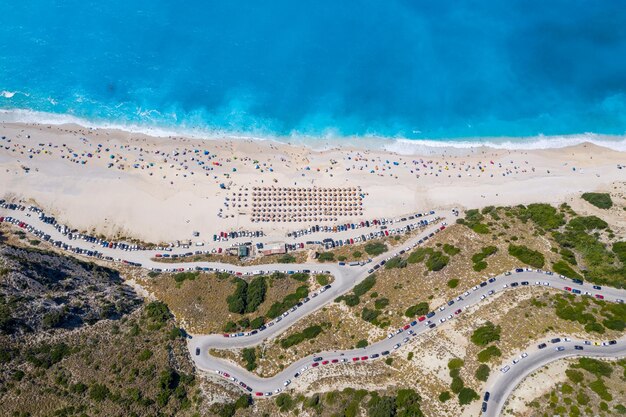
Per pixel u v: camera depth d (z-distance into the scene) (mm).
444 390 108312
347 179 158125
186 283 139250
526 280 126688
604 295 125062
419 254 138250
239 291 136750
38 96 164875
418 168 161750
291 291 137625
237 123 165500
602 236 141125
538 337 112312
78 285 132000
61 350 114500
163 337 127062
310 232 150500
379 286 134125
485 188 158250
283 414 113750
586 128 168750
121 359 118500
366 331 124750
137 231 149125
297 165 160250
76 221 149000
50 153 156750
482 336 113438
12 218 147625
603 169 161250
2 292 117438
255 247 147875
